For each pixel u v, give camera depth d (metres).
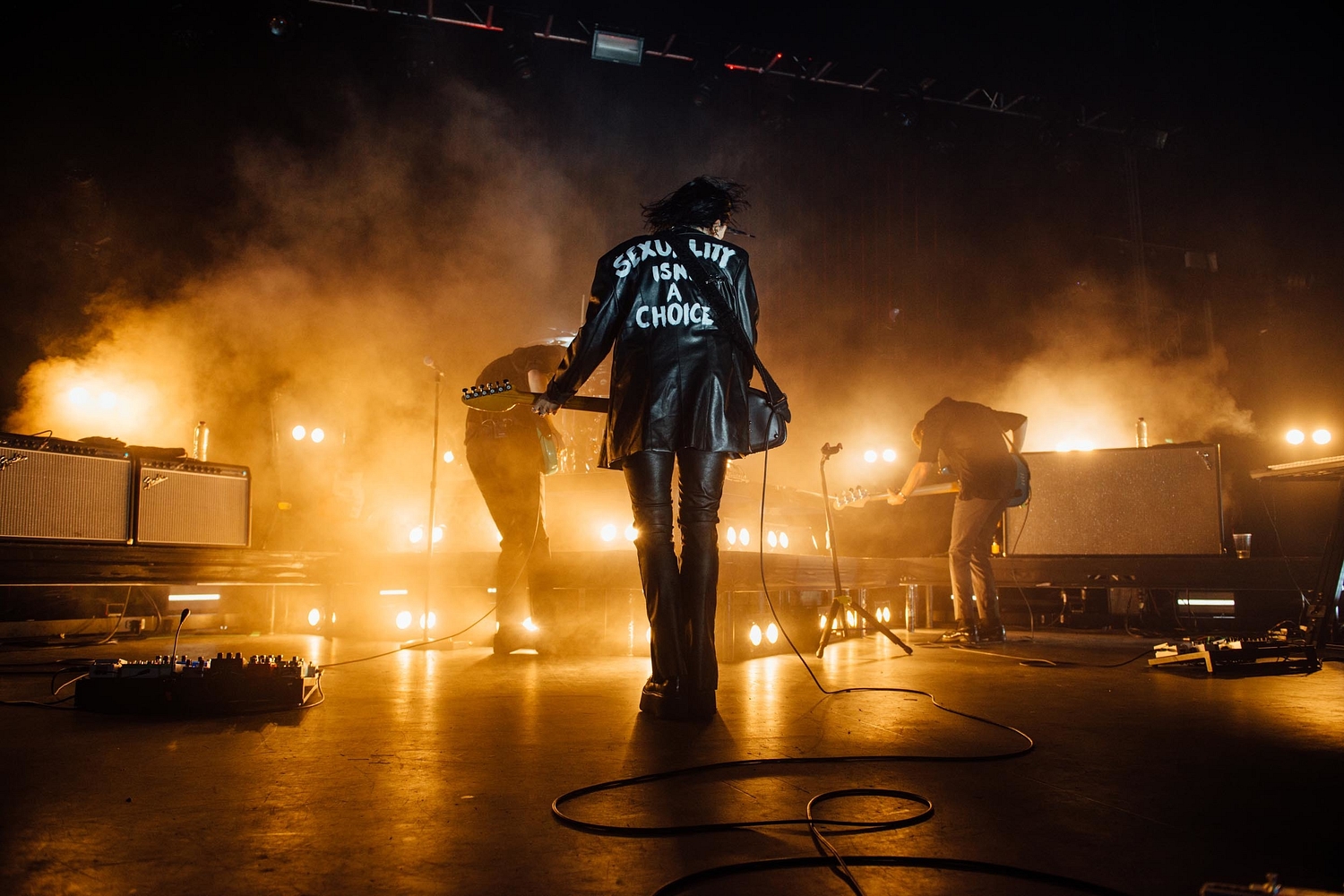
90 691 2.49
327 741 2.08
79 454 5.08
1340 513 4.64
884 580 6.25
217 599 6.04
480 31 10.20
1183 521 6.78
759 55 10.34
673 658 2.44
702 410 2.48
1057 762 1.88
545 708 2.59
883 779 1.72
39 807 1.50
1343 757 1.95
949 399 5.64
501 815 1.46
